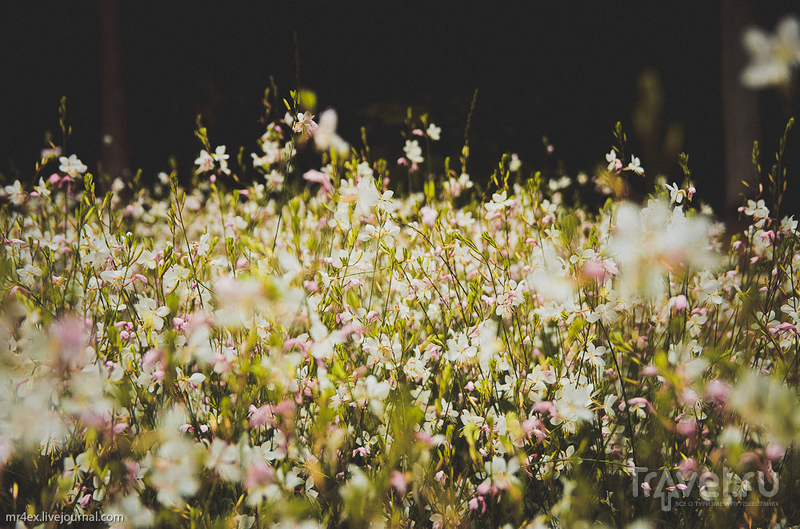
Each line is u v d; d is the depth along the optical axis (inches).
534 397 46.3
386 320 50.6
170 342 42.3
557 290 43.6
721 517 43.0
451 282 51.4
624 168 52.2
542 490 45.9
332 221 49.9
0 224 55.4
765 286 50.8
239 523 41.8
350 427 46.3
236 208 58.7
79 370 41.0
